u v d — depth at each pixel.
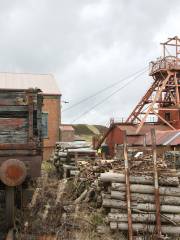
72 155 19.08
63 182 14.20
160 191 9.39
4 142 8.26
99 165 13.47
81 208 11.26
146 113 38.09
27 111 8.38
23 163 7.93
